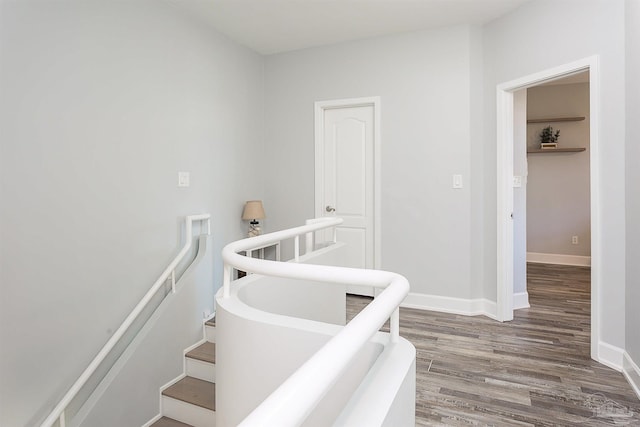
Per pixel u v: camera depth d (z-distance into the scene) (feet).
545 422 5.91
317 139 12.78
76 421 6.31
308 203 13.04
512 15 9.89
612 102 7.54
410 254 11.68
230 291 5.00
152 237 8.61
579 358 8.12
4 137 5.73
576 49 8.28
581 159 17.70
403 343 3.25
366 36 11.71
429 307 11.49
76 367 6.83
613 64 7.51
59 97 6.57
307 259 7.45
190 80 9.89
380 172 11.96
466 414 6.13
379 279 3.34
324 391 1.76
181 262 9.48
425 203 11.44
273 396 1.62
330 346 2.04
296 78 13.01
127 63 7.96
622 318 7.47
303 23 10.69
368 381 2.59
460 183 11.01
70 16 6.75
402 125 11.62
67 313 6.68
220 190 11.14
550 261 18.33
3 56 5.72
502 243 10.46
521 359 8.09
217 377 4.73
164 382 7.96
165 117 9.02
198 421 7.42
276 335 3.90
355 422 2.13
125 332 7.91
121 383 6.98
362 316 2.45
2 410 5.69
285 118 13.25
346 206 12.75
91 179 7.16
